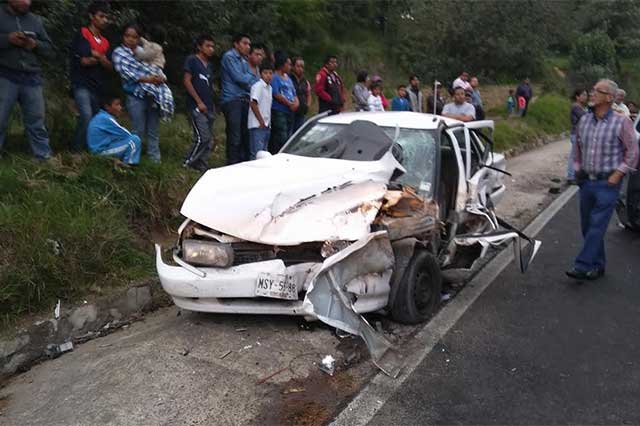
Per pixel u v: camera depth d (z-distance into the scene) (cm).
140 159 617
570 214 906
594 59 3319
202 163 701
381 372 385
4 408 343
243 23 1177
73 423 320
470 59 2462
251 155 717
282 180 423
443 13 2309
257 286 378
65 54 756
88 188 535
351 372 382
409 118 564
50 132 678
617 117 561
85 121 615
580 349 434
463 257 531
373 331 399
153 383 352
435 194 496
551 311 508
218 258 389
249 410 333
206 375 361
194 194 423
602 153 568
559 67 3322
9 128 644
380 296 425
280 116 775
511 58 2592
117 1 881
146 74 627
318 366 380
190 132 842
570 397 365
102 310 443
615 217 877
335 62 912
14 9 518
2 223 436
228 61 704
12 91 524
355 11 2083
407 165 516
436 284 481
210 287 383
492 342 440
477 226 562
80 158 568
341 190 421
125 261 494
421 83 2183
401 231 427
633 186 742
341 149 505
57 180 530
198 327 418
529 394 367
